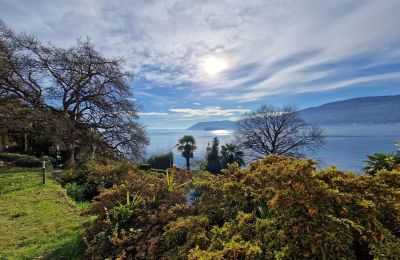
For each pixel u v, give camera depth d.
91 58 17.52
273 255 1.96
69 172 10.31
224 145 22.69
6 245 4.29
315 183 2.14
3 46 16.08
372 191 2.20
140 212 3.71
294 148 24.23
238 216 2.51
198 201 3.35
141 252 2.96
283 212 2.11
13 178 9.77
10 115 16.92
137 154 18.16
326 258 1.75
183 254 2.47
